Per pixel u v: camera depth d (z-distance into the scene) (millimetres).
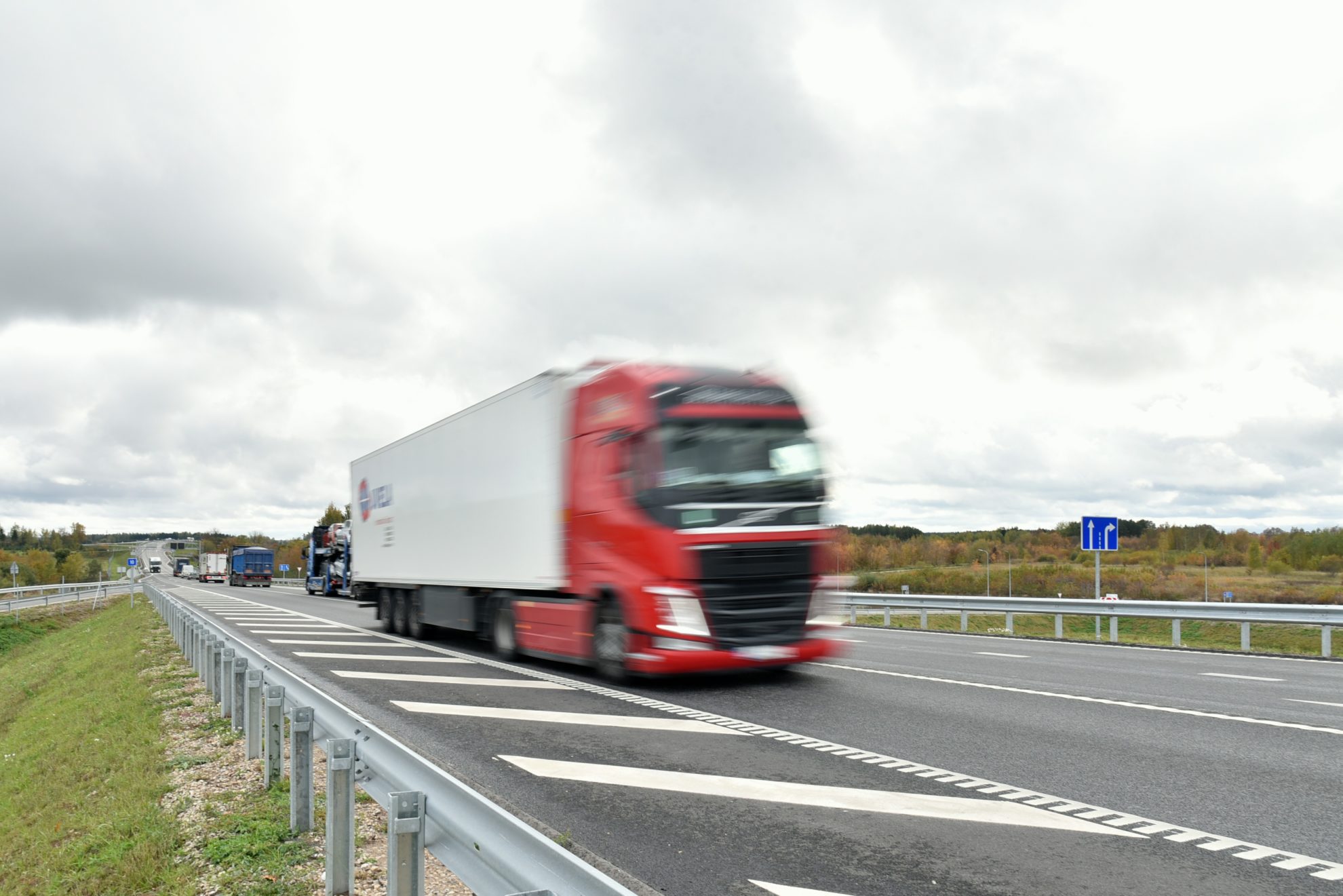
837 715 9195
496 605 14570
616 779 6707
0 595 54031
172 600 20500
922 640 18906
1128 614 18484
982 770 6863
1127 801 5977
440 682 11734
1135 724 8609
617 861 4930
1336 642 32406
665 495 10391
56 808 8047
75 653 24062
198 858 5305
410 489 18219
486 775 6832
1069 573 68438
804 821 5617
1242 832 5305
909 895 4422
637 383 10859
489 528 14297
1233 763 7031
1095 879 4586
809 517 11008
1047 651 16078
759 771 6887
